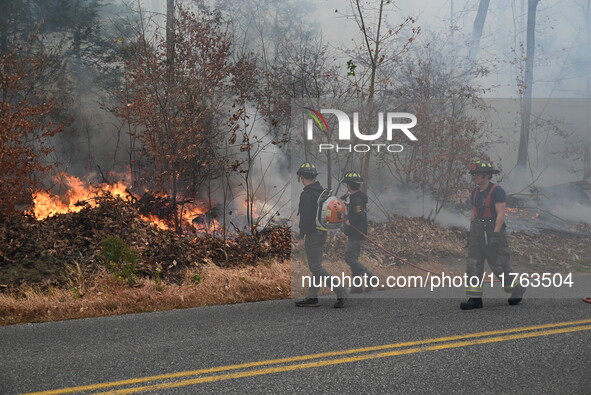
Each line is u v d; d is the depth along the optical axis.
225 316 6.48
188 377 4.35
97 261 8.04
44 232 8.59
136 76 10.95
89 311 6.70
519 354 4.95
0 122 9.10
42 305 6.70
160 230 9.35
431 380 4.32
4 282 7.33
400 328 5.86
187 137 10.48
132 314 6.60
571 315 6.43
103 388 4.11
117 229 8.89
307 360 4.76
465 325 5.98
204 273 8.26
